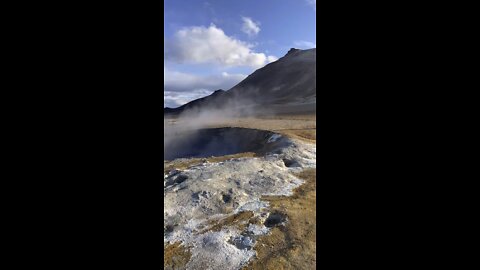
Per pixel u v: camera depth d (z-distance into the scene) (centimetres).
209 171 1639
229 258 820
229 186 1391
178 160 2247
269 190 1342
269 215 1080
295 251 826
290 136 2536
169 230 1020
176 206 1209
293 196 1264
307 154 1950
